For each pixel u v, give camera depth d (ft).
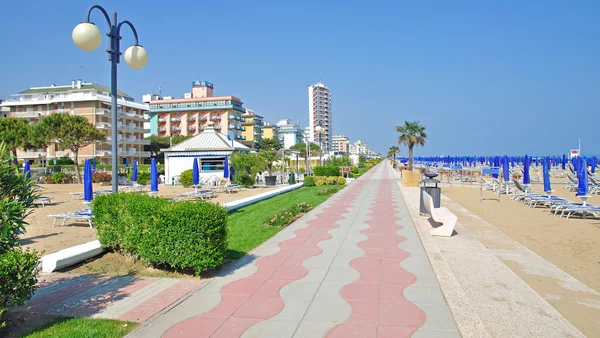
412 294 18.61
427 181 44.50
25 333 14.34
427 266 23.48
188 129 311.68
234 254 26.30
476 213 49.03
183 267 21.30
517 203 60.44
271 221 38.22
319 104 451.53
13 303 14.49
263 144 344.69
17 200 16.21
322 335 14.35
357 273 22.15
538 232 36.24
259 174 107.86
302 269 23.02
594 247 30.12
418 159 334.24
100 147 207.10
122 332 14.61
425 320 15.58
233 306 17.26
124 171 144.97
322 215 45.42
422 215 44.62
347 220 41.57
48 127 106.11
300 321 15.62
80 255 23.26
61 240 32.07
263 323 15.48
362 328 14.90
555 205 49.49
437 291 18.99
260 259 25.31
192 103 311.06
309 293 18.88
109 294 18.69
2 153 16.53
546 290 20.12
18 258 14.64
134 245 22.74
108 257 24.45
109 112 216.74
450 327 14.93
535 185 102.78
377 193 75.15
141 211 22.43
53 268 21.86
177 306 17.26
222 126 307.17
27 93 243.81
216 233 21.65
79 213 40.27
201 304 17.49
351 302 17.63
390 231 35.01
